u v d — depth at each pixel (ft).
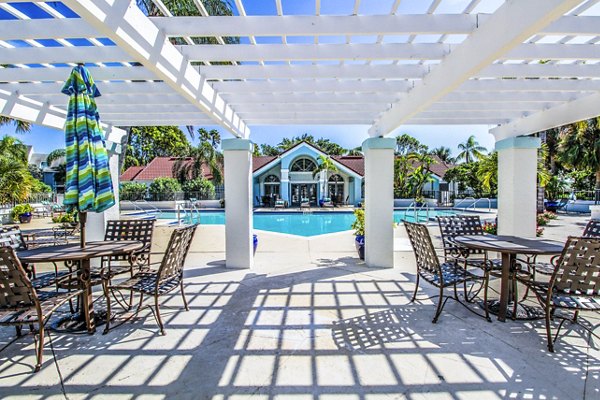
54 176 100.78
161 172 86.07
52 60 12.05
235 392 7.78
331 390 7.82
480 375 8.39
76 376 8.43
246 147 19.77
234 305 13.44
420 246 13.01
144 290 11.01
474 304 13.42
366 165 20.90
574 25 9.49
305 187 82.99
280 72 13.91
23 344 10.19
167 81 11.05
